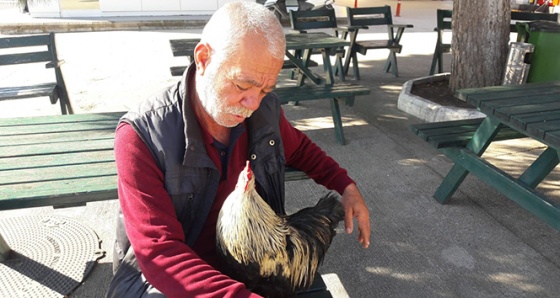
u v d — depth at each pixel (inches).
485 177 116.4
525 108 107.7
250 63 50.7
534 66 213.9
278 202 68.9
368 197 137.7
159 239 54.2
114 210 127.3
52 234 114.7
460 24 209.2
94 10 444.1
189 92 59.0
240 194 55.7
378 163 159.8
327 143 175.3
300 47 191.6
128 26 421.4
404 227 123.0
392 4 624.4
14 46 163.6
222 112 54.6
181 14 470.9
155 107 58.7
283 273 59.9
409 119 201.9
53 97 163.3
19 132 105.3
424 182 146.8
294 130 77.2
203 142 59.4
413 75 276.7
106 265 105.3
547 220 100.8
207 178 60.5
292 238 60.7
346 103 198.1
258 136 64.3
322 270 106.2
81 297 96.1
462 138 127.0
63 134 104.7
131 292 60.2
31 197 77.8
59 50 319.9
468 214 129.2
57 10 437.1
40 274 101.0
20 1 221.1
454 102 209.3
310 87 176.2
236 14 51.0
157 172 57.1
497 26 205.0
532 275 105.7
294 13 248.8
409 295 99.3
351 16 261.6
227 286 51.6
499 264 109.3
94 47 332.5
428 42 374.3
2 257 104.2
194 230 62.2
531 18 252.2
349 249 113.4
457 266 108.4
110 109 205.8
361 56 326.6
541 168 117.2
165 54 312.7
